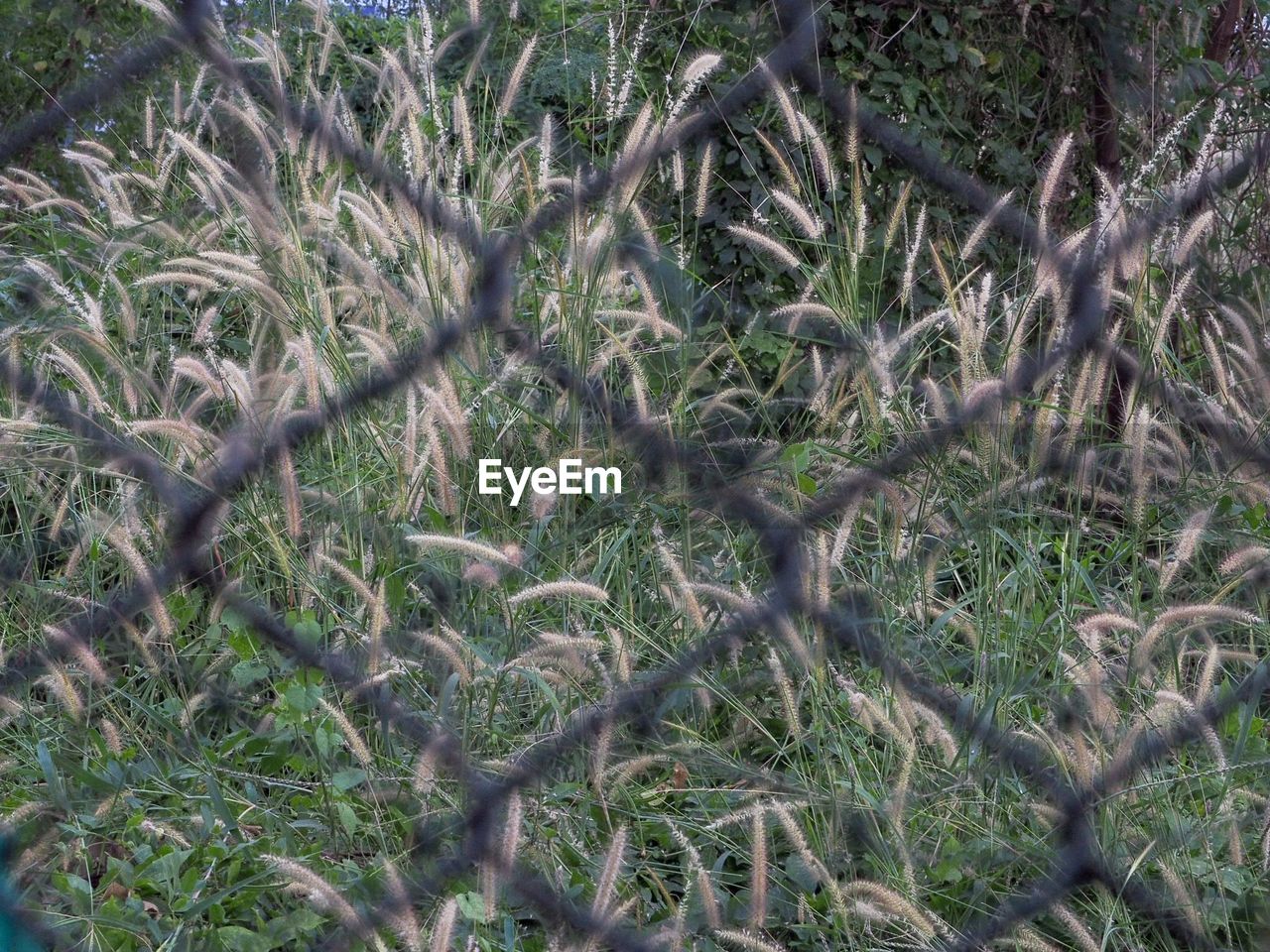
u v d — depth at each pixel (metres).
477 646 2.41
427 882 1.98
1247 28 4.47
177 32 2.84
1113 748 2.30
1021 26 4.04
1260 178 3.48
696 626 2.52
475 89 4.04
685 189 4.00
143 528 2.68
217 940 1.98
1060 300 2.76
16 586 2.65
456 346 2.80
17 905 1.89
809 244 3.84
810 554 2.43
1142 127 4.07
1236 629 2.83
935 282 4.00
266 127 3.32
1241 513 3.01
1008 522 2.87
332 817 2.29
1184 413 3.13
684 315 3.34
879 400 2.88
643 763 2.33
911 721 2.33
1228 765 2.33
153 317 3.35
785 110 2.88
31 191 3.58
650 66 4.04
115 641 2.68
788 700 2.33
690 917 2.14
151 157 3.63
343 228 3.33
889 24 4.02
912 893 2.09
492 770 2.25
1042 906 2.08
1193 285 3.58
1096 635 2.33
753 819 2.15
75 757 2.46
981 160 4.13
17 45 3.91
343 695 2.45
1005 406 2.70
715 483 2.68
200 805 2.28
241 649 2.47
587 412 2.87
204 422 2.99
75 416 2.57
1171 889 2.15
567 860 2.21
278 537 2.61
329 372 2.72
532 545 2.75
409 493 2.76
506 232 3.17
